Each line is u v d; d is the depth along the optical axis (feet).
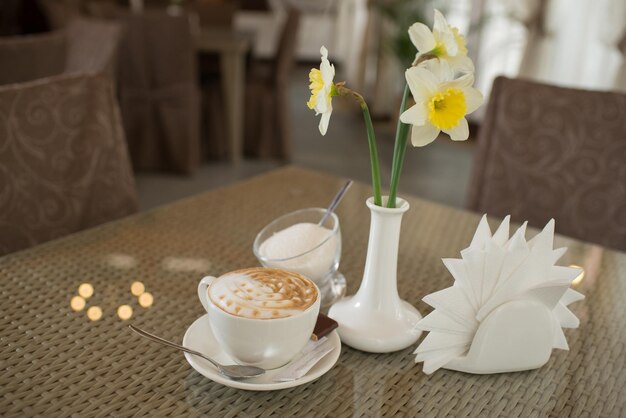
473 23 14.38
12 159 3.72
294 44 11.71
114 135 4.23
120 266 2.98
